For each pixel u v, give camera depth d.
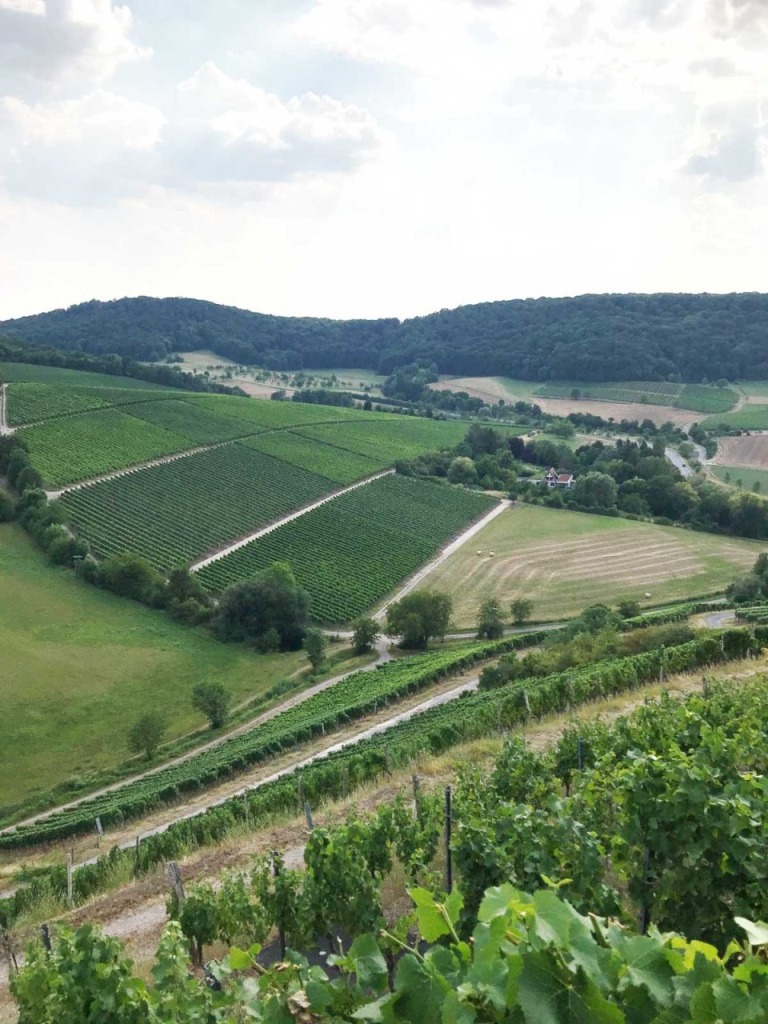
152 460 116.44
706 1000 3.58
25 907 21.75
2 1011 14.27
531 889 9.69
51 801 46.72
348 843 14.42
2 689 60.81
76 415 125.81
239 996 5.27
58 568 83.12
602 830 12.25
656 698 29.19
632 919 8.84
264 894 13.73
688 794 8.95
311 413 154.00
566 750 19.22
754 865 8.46
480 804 15.13
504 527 107.19
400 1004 4.03
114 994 8.05
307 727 45.22
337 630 79.62
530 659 47.94
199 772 41.50
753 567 84.81
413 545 99.06
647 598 81.44
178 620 76.94
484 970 3.68
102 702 61.03
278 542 97.38
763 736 14.19
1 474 102.00
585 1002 3.38
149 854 23.78
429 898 4.54
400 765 26.95
